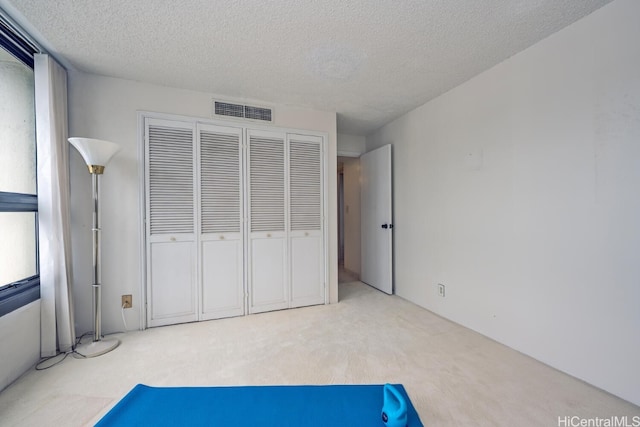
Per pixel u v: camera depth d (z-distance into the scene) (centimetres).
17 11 155
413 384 164
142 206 241
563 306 176
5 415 140
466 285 246
